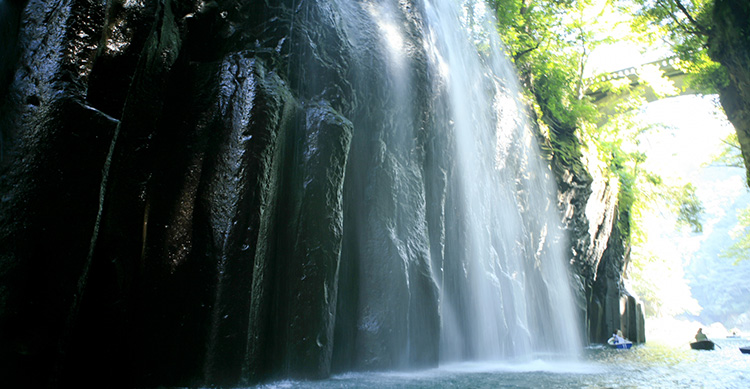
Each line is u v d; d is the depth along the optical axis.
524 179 20.94
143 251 8.14
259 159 8.69
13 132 6.46
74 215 6.46
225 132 8.86
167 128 8.98
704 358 18.22
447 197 14.88
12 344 5.93
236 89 9.17
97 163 6.71
